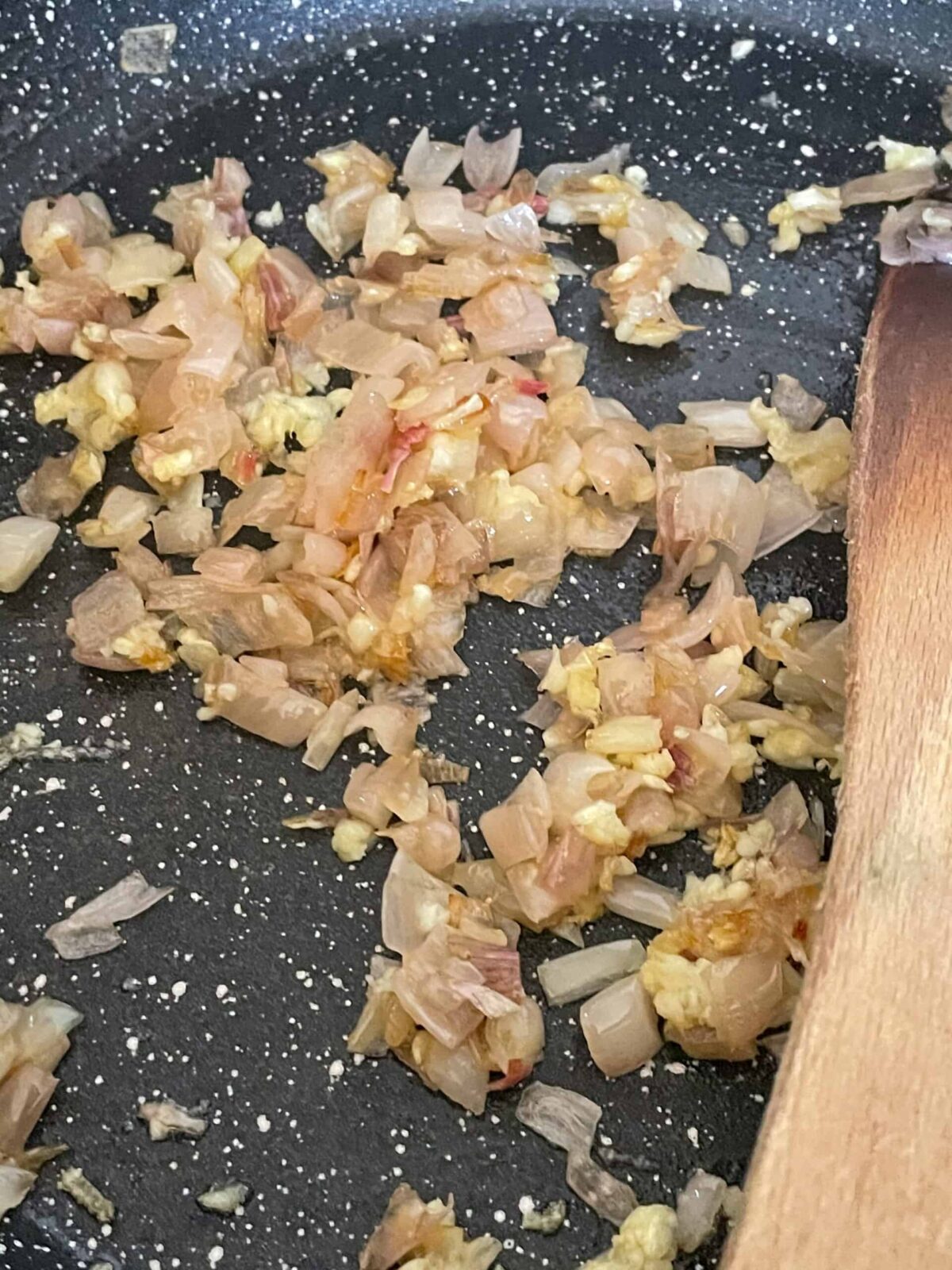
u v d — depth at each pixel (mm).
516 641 152
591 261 176
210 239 172
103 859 141
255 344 168
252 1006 135
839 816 116
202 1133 130
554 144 185
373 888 140
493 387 159
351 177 179
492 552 155
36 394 165
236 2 190
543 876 136
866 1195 101
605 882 137
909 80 191
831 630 149
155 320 162
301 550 152
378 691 150
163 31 187
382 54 192
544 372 166
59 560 156
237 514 155
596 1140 129
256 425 161
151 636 148
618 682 144
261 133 186
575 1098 130
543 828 136
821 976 109
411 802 141
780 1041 130
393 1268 124
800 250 178
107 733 147
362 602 149
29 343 165
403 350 161
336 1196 127
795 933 130
